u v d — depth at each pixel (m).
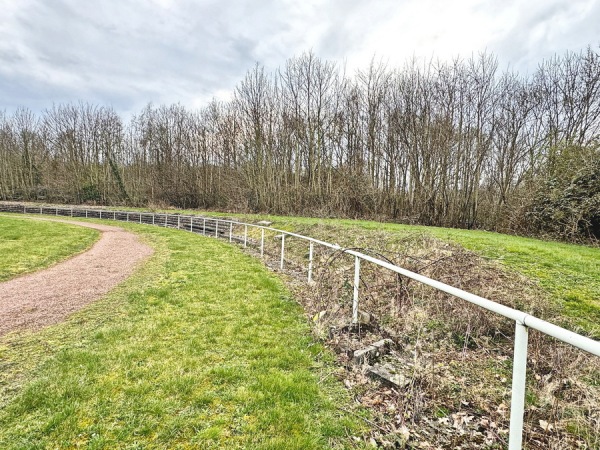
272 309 6.06
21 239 15.61
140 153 44.12
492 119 21.70
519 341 2.01
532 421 3.00
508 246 9.66
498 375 3.81
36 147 47.94
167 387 3.44
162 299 6.56
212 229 20.59
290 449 2.65
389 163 25.20
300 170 29.39
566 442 2.64
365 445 2.73
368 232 12.46
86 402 3.17
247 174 31.73
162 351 4.29
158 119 43.69
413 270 5.96
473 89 22.06
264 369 3.91
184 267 9.62
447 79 22.91
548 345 3.94
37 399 3.17
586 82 18.53
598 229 13.71
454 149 22.75
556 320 4.87
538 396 3.30
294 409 3.16
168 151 42.72
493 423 2.94
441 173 22.67
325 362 4.14
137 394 3.31
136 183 43.28
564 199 14.67
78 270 9.48
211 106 37.84
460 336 4.59
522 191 18.42
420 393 3.20
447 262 5.82
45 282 8.05
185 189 39.19
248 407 3.17
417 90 24.22
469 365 3.99
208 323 5.33
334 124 27.69
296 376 3.75
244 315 5.74
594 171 13.96
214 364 3.98
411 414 3.05
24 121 47.22
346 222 17.73
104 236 18.45
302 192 27.30
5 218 26.78
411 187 24.09
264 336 4.88
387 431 2.91
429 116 23.47
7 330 4.99
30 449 2.57
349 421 3.01
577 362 3.41
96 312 5.82
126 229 22.77
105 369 3.78
